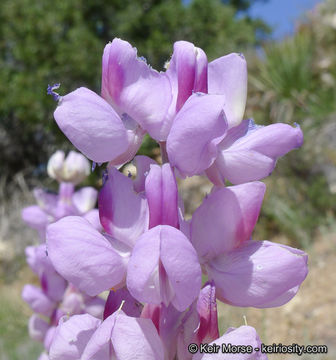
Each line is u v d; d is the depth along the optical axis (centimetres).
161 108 5
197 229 5
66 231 5
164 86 5
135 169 5
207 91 5
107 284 5
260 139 5
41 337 12
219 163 5
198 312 5
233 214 5
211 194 5
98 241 5
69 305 11
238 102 5
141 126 5
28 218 14
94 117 5
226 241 5
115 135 5
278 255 5
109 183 5
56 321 11
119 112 5
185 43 5
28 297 12
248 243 5
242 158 5
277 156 5
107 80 5
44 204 14
